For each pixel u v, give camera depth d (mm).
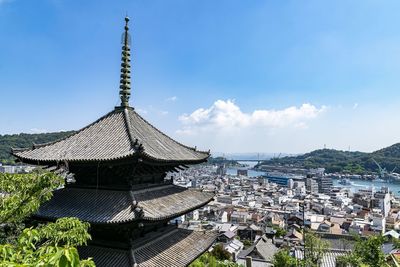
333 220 137625
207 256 47344
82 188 19969
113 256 17281
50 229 12891
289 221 144625
